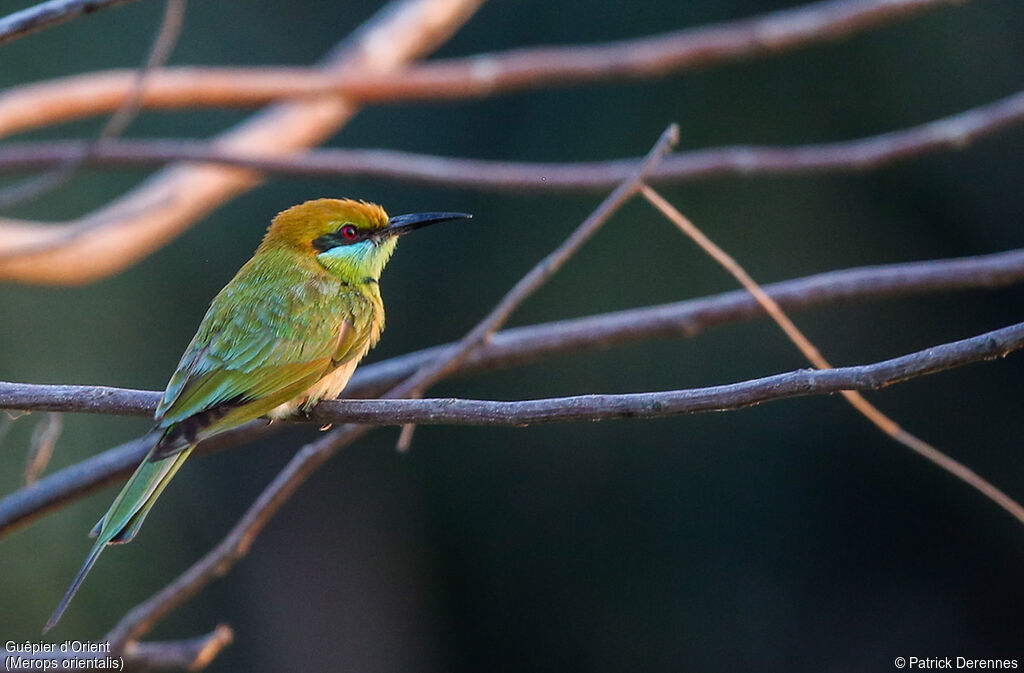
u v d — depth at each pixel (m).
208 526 17.33
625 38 15.01
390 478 18.05
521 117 15.49
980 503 15.40
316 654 18.00
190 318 15.77
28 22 5.72
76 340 14.95
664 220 15.05
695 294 14.93
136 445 7.09
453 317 16.28
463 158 15.71
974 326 15.24
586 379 15.80
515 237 15.99
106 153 9.48
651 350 15.55
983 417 15.45
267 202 16.14
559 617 16.70
